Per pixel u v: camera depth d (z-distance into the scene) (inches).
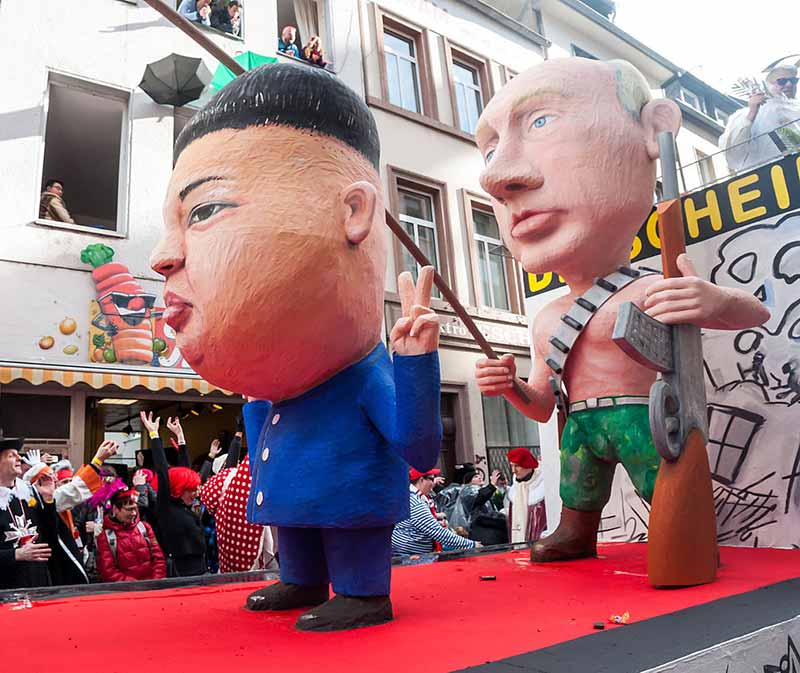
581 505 127.1
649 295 103.7
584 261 122.0
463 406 446.6
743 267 155.7
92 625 79.2
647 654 56.6
